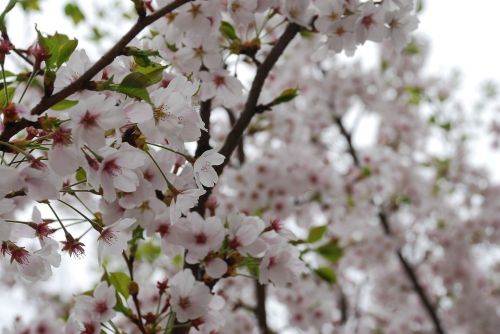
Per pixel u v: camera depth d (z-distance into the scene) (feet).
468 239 30.86
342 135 28.63
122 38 6.97
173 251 9.49
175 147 7.02
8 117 6.25
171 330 10.17
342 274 31.37
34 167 6.47
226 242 9.78
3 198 6.04
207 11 10.19
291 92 11.61
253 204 20.45
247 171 20.94
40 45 6.86
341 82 28.60
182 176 7.80
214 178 7.81
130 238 10.06
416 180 29.19
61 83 7.10
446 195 32.50
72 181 8.46
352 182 25.99
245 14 10.46
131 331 11.43
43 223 7.64
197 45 10.76
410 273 28.71
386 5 10.98
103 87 6.49
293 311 19.74
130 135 6.92
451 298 31.65
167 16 10.50
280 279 9.89
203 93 11.27
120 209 8.16
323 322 19.81
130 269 10.30
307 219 22.24
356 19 10.61
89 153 6.74
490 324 30.86
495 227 30.76
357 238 28.07
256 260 10.32
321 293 20.11
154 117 6.84
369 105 29.01
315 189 22.38
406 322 30.55
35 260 7.61
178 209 7.75
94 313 9.49
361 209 26.13
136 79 6.35
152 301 10.89
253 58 11.55
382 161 27.96
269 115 21.34
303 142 25.02
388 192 28.53
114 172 6.65
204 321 9.68
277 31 14.34
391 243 27.96
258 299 18.04
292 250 10.06
